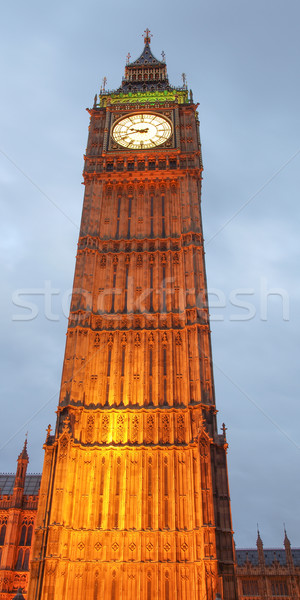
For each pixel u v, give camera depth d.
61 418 42.19
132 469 40.47
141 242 53.19
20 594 28.45
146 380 44.66
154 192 57.09
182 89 70.25
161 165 59.59
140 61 81.06
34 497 60.19
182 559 37.06
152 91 70.00
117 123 63.81
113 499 39.19
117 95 69.81
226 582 36.19
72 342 46.34
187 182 56.84
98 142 62.88
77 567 36.66
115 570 36.62
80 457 40.72
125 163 58.91
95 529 38.00
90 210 55.16
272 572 74.06
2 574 54.53
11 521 57.91
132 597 35.66
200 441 40.06
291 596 72.06
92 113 66.06
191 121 63.91
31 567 35.94
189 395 43.28
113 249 53.00
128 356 46.00
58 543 36.28
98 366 45.53
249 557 79.38
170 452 41.06
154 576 36.28
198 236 52.56
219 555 36.91
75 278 50.38
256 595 72.75
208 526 36.78
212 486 38.69
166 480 40.09
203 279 49.78
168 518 38.59
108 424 42.50
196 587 35.50
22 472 61.72
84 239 53.25
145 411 42.91
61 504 37.66
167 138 62.09
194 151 60.00
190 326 46.78
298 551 79.69
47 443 41.12
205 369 44.66
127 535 37.78
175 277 50.75
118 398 44.12
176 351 46.44
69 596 35.69
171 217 54.84
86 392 44.22
